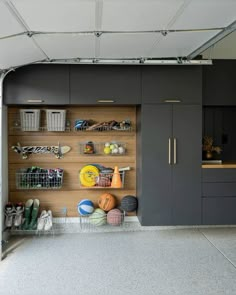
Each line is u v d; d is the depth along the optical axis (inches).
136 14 86.0
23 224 164.9
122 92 157.5
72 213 176.9
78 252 139.9
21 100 153.9
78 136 176.2
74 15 85.4
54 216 175.9
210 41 115.3
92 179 171.8
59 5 77.7
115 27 96.7
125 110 178.5
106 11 83.2
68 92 155.7
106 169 173.0
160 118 159.5
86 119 176.1
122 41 112.9
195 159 162.2
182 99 159.8
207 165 163.3
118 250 142.3
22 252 140.3
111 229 169.9
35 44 110.7
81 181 171.2
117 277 115.9
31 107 171.8
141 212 162.7
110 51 127.9
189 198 162.7
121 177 176.7
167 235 162.7
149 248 144.6
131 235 162.9
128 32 102.0
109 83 156.9
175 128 160.2
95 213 168.9
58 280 113.5
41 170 170.1
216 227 175.0
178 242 152.4
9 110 170.1
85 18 88.0
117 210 170.2
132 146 179.3
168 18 90.1
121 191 179.6
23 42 106.7
